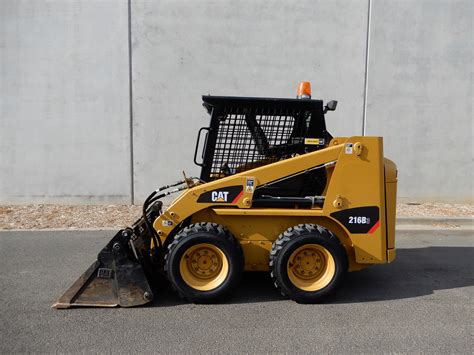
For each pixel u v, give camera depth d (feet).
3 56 28.66
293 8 29.17
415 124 30.40
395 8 29.48
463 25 29.91
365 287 15.93
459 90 30.35
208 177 15.40
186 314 13.30
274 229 14.74
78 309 13.61
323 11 29.27
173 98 29.40
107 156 29.60
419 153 30.63
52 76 28.94
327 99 29.89
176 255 13.74
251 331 12.19
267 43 29.32
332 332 12.16
